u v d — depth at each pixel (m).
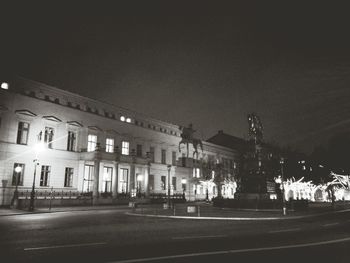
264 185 41.06
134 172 51.59
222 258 9.71
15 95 39.22
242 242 13.13
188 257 9.79
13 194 37.78
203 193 73.69
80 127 46.97
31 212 29.75
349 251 11.13
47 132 42.81
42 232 15.73
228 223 21.97
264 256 10.09
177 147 68.31
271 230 17.92
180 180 67.06
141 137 58.69
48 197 41.25
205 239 13.85
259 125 42.59
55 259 9.38
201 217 25.81
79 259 9.38
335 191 82.81
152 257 9.73
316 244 12.71
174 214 28.64
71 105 46.81
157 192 60.34
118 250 10.89
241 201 38.41
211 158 79.12
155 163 60.84
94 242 12.66
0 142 37.19
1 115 37.72
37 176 40.56
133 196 50.62
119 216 26.94
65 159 44.28
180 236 14.72
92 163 48.25
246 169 42.00
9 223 20.19
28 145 40.00
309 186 77.62
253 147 42.06
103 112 52.06
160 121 64.56
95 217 25.62
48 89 43.66
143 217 26.16
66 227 18.09
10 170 37.91
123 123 55.03
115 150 50.75
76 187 45.25
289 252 10.84
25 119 40.19
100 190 48.81
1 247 11.38
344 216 31.44
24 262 8.97
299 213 32.88
